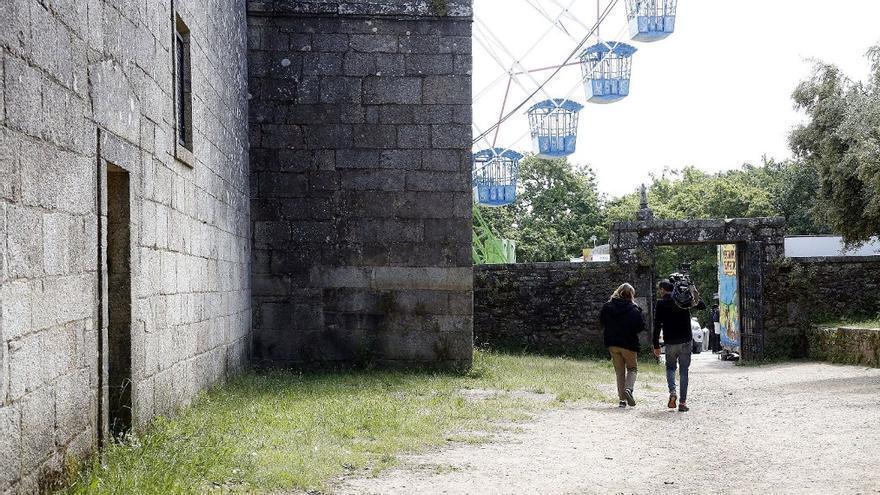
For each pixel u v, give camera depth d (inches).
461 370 571.5
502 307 855.1
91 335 247.8
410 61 573.6
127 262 284.5
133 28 293.7
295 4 569.0
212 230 435.2
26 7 202.7
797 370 708.0
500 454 306.0
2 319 186.4
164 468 236.8
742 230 847.1
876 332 670.5
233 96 508.4
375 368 572.1
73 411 231.8
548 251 2085.4
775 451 305.1
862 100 684.7
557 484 257.6
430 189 573.6
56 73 222.1
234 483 240.7
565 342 847.7
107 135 262.4
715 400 486.3
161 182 330.3
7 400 188.4
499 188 1047.0
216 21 453.1
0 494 183.2
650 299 846.5
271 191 571.5
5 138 190.4
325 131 571.8
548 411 426.0
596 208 2219.5
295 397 423.2
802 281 832.3
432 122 573.6
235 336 504.1
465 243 573.6
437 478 263.4
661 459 298.5
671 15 930.7
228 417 344.2
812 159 786.8
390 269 573.3
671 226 849.5
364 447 307.0
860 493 236.1
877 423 353.4
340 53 573.0
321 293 572.7
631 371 454.0
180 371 358.6
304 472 257.3
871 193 693.3
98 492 210.2
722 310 1017.5
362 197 573.0
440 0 571.5
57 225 222.2
